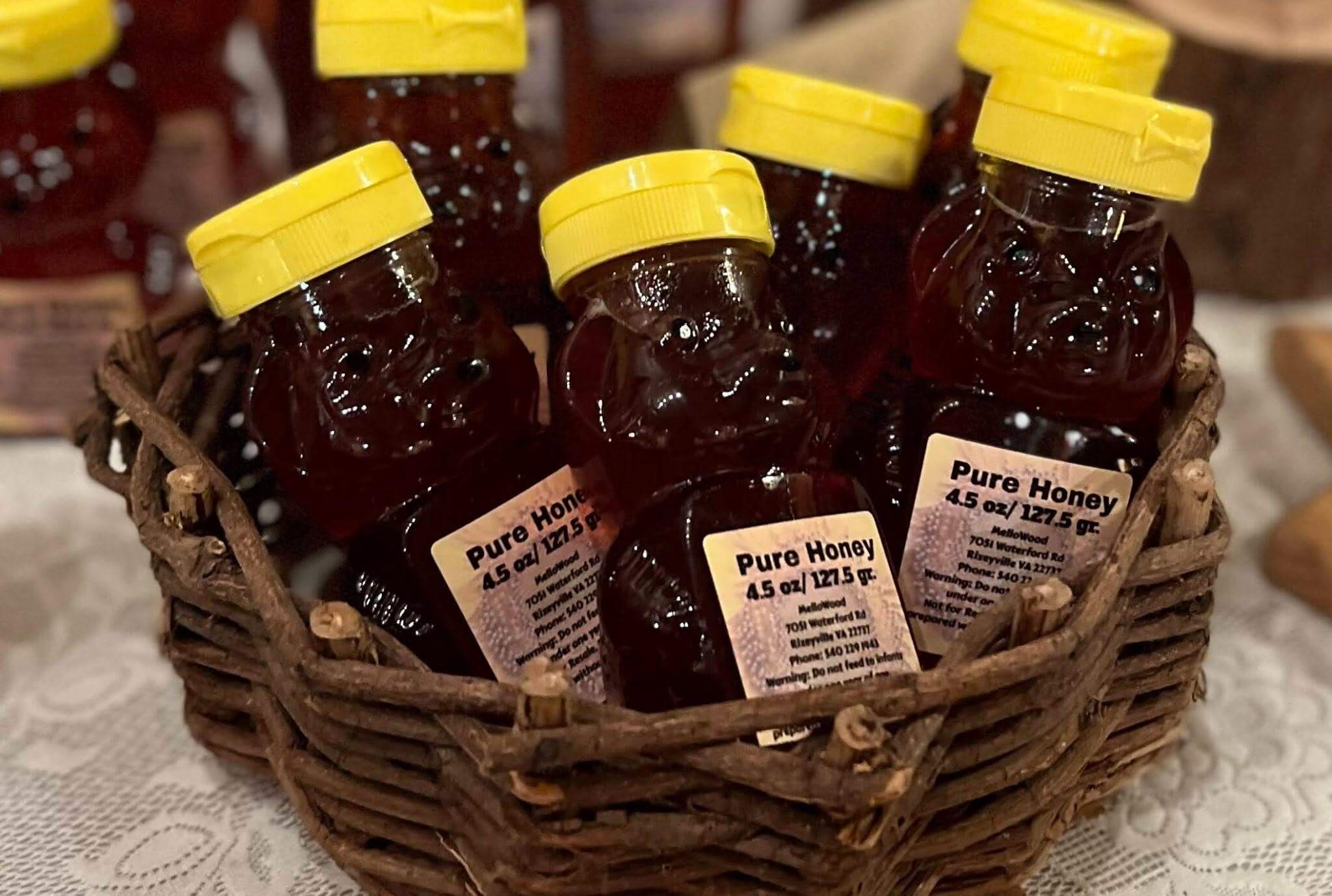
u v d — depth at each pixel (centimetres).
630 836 30
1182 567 35
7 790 46
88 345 63
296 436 38
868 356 45
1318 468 64
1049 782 35
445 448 38
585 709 29
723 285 37
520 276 47
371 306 37
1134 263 37
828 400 40
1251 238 78
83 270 61
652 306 37
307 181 35
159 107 69
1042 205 37
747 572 34
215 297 36
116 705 50
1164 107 34
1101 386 37
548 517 40
